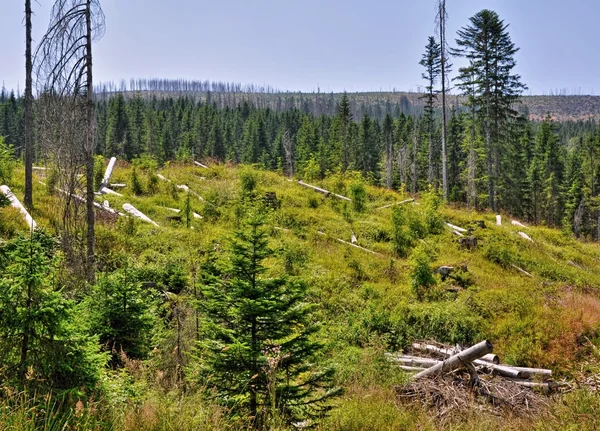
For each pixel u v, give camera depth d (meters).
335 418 5.70
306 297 11.31
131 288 6.94
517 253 17.02
